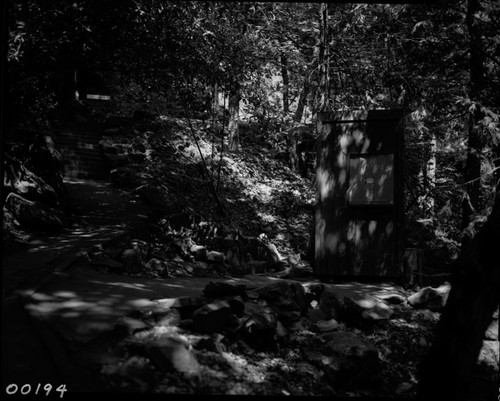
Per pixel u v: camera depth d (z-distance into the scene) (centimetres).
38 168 959
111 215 1009
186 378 363
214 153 1481
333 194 852
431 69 1038
